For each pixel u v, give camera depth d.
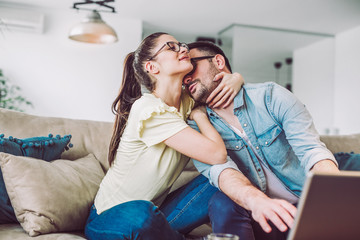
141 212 1.20
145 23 6.30
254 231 1.34
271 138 1.44
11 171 1.36
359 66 6.02
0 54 5.60
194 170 2.08
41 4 5.59
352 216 0.81
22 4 5.61
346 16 5.67
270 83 1.48
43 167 1.43
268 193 1.46
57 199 1.37
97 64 5.93
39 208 1.32
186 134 1.29
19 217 1.34
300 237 0.80
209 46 1.52
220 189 1.29
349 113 6.21
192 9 5.57
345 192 0.77
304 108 1.43
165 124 1.31
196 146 1.28
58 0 5.39
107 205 1.41
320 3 5.21
